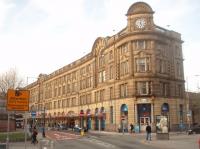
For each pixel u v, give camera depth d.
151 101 61.56
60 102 109.38
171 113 65.00
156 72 63.28
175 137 45.72
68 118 97.38
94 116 79.19
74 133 64.56
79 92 93.44
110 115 71.12
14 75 80.62
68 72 103.75
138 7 64.88
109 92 72.56
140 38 63.78
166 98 64.19
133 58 64.12
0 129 51.22
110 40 73.31
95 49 82.81
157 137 41.03
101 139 44.03
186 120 69.44
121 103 65.88
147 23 64.38
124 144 35.03
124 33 67.44
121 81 66.50
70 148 30.09
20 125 80.25
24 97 18.84
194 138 42.94
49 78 122.44
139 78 62.59
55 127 98.50
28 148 28.67
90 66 86.88
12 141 34.88
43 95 129.12
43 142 30.92
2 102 53.38
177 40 70.94
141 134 56.53
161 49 65.81
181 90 70.62
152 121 60.91
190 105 89.00
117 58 69.12
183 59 72.50
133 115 61.97
